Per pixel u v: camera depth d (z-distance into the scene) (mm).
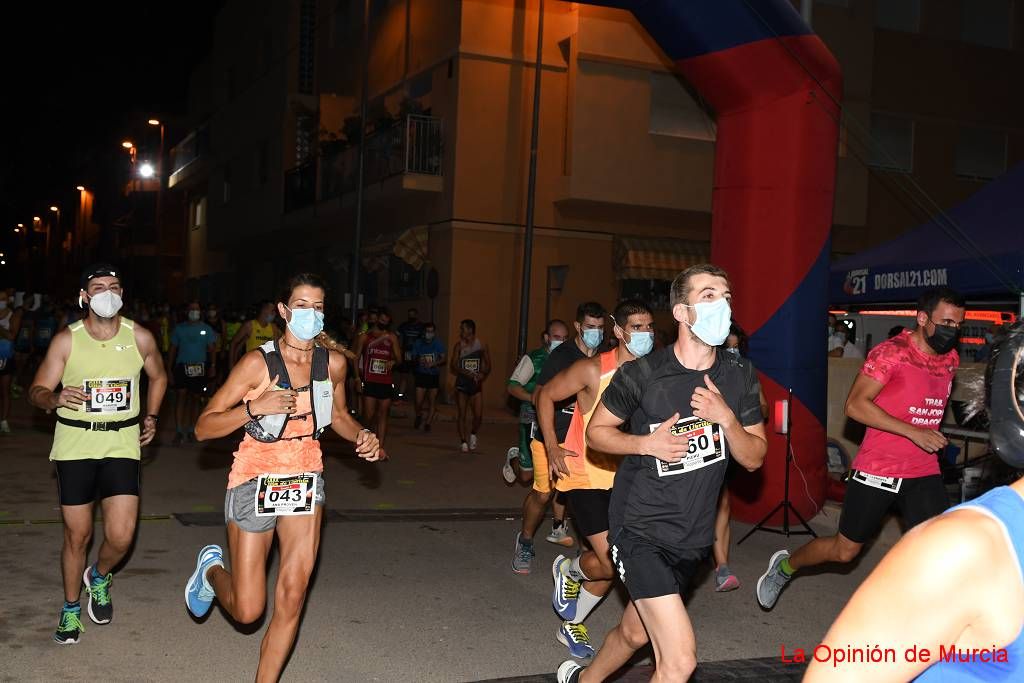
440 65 21281
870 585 1559
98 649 5125
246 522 4180
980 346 13688
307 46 28641
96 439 5121
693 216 22062
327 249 28125
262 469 4168
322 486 4270
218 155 35094
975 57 24047
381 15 24406
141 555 7074
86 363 5098
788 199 9094
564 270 18016
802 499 9133
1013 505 1542
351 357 4523
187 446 12641
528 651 5465
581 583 5293
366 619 5922
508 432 16750
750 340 9227
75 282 70125
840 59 22516
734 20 8648
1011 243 8859
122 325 5207
